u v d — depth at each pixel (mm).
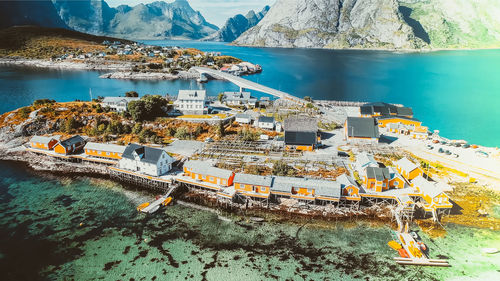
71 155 88750
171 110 125312
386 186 70312
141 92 184750
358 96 182625
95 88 193000
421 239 58344
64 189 76125
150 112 113812
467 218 63781
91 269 50812
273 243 57219
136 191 75812
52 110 111500
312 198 66188
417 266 52094
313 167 81438
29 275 49562
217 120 114312
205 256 53844
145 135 100250
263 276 49438
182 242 57344
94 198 72312
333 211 66125
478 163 86375
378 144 97688
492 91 195625
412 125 113062
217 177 72375
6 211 66250
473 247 56219
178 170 81438
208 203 69625
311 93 189875
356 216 64875
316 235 59438
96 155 87812
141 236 58938
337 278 49188
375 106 128875
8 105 141625
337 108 145625
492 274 50375
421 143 101938
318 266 51750
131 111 110625
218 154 89062
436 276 50094
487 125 129625
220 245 56594
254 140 101438
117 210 67438
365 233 60031
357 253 54781
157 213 66250
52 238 58094
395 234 59688
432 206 63719
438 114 145750
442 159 88938
